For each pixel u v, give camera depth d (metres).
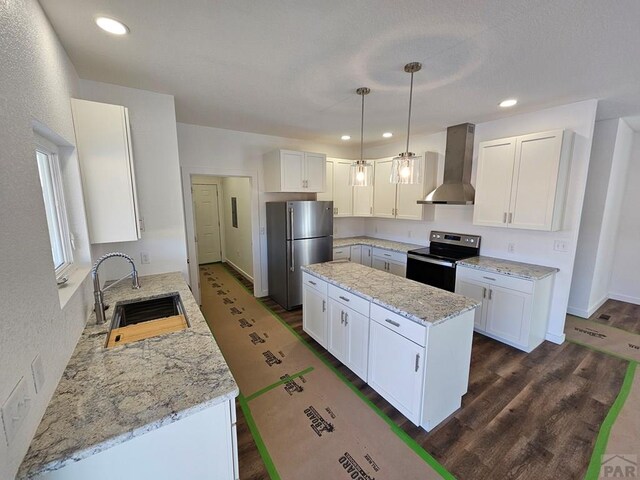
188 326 1.70
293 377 2.52
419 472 1.65
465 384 2.10
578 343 3.09
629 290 4.18
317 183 4.29
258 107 2.95
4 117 0.89
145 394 1.10
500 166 3.12
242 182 5.40
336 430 1.94
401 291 2.24
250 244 5.30
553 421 2.01
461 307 1.91
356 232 5.63
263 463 1.71
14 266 0.87
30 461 0.83
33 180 1.07
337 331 2.58
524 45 1.71
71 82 1.90
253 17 1.46
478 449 1.79
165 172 2.61
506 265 3.18
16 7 1.03
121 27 1.54
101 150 1.92
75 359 1.34
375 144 5.00
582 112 2.73
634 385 2.39
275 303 4.32
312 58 1.90
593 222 3.57
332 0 1.33
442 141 4.04
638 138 3.92
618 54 1.79
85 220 1.87
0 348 0.76
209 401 1.07
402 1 1.34
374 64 1.98
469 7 1.37
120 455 0.97
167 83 2.32
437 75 2.15
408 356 1.87
